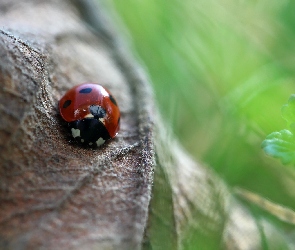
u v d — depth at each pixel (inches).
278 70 3.7
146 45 4.0
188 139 3.6
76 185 2.1
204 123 3.6
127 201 2.1
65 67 2.8
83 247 1.9
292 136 2.4
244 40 3.9
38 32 2.8
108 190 2.1
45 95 2.3
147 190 2.1
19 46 2.2
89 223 2.0
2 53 2.1
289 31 4.0
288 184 3.2
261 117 3.3
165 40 4.0
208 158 3.2
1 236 1.8
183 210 2.5
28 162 2.0
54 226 1.9
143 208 2.1
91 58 3.0
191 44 3.9
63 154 2.1
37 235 1.9
